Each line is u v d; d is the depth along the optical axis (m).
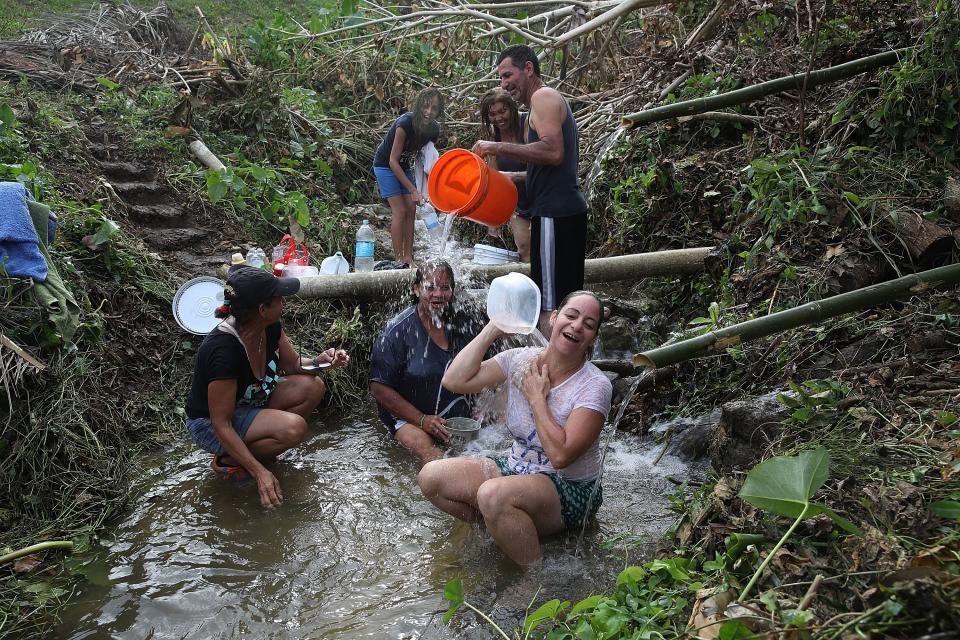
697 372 4.50
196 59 9.51
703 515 3.04
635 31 8.84
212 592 3.25
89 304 4.77
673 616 2.57
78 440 4.07
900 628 2.15
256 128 7.84
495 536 3.24
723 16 7.01
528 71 4.66
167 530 3.71
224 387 3.86
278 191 6.97
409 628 2.99
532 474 3.31
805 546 2.64
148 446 4.52
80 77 7.80
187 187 6.72
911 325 3.89
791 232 4.75
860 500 2.76
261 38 9.34
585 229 4.70
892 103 4.91
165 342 5.14
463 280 5.45
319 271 6.18
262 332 4.00
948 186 4.48
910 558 2.42
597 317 3.14
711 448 3.80
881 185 4.75
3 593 3.22
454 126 8.37
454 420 4.30
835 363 3.92
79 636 3.00
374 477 4.18
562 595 3.12
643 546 3.39
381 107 9.24
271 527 3.72
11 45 8.29
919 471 2.82
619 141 6.51
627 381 4.70
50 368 4.24
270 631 3.01
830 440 3.22
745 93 5.21
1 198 4.41
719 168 5.80
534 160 4.40
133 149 6.87
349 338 5.31
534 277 4.79
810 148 5.44
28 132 6.20
